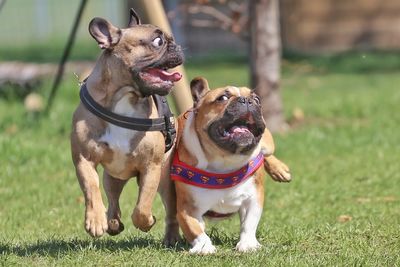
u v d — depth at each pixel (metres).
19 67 23.77
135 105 8.29
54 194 12.80
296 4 36.06
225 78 27.72
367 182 13.47
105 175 9.18
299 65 32.09
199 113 8.67
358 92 24.31
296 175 14.00
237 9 19.17
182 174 8.66
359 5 35.94
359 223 10.45
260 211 8.89
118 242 9.44
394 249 9.01
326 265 8.13
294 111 19.64
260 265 8.06
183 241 9.42
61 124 18.22
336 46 36.19
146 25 8.31
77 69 24.16
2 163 14.73
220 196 8.65
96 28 8.17
